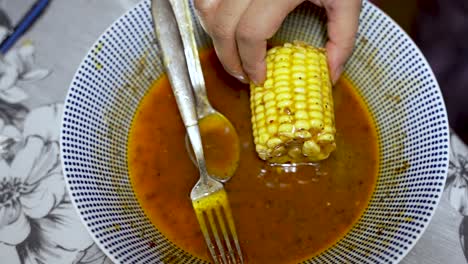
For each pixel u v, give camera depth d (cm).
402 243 26
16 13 38
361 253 28
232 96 34
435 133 29
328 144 30
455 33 48
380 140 32
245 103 34
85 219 27
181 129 34
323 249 30
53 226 32
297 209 31
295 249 30
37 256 31
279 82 31
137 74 34
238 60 30
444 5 49
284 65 31
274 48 33
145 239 29
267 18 26
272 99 31
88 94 31
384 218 29
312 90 31
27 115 35
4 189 33
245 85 34
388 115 32
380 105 33
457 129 46
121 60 33
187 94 31
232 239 29
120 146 33
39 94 36
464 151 32
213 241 29
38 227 32
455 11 49
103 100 32
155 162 33
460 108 46
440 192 27
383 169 31
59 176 33
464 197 31
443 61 48
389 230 28
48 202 33
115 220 29
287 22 35
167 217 31
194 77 32
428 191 27
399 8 49
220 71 35
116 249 27
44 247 31
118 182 31
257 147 30
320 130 30
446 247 30
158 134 34
